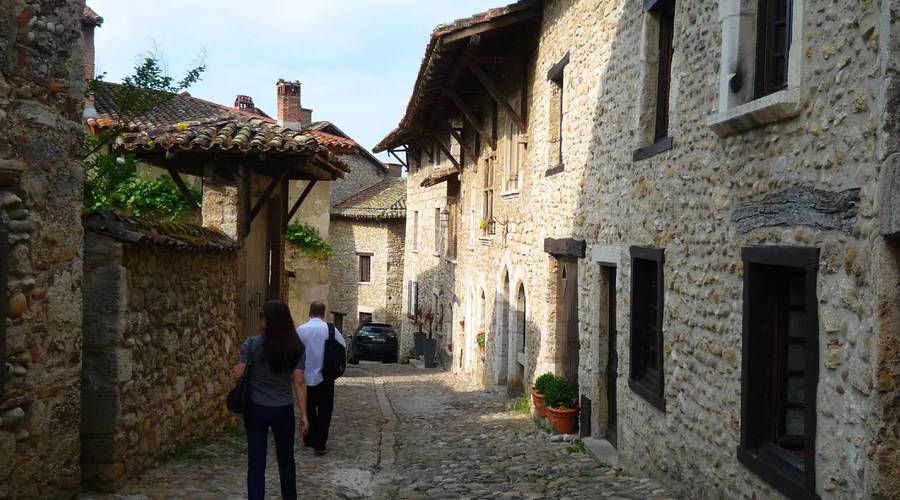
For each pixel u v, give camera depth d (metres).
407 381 17.38
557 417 9.41
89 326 5.43
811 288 4.08
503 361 14.05
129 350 5.60
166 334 6.43
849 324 3.73
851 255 3.71
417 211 27.23
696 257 5.80
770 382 4.83
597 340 8.63
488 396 13.94
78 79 4.93
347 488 6.56
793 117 4.36
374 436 9.47
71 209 4.86
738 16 5.05
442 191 22.80
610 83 8.20
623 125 7.72
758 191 4.80
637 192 7.25
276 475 6.61
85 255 5.41
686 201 6.01
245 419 5.25
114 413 5.42
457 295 19.30
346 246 33.16
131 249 5.66
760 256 4.64
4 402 4.19
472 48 11.58
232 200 8.96
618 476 7.12
